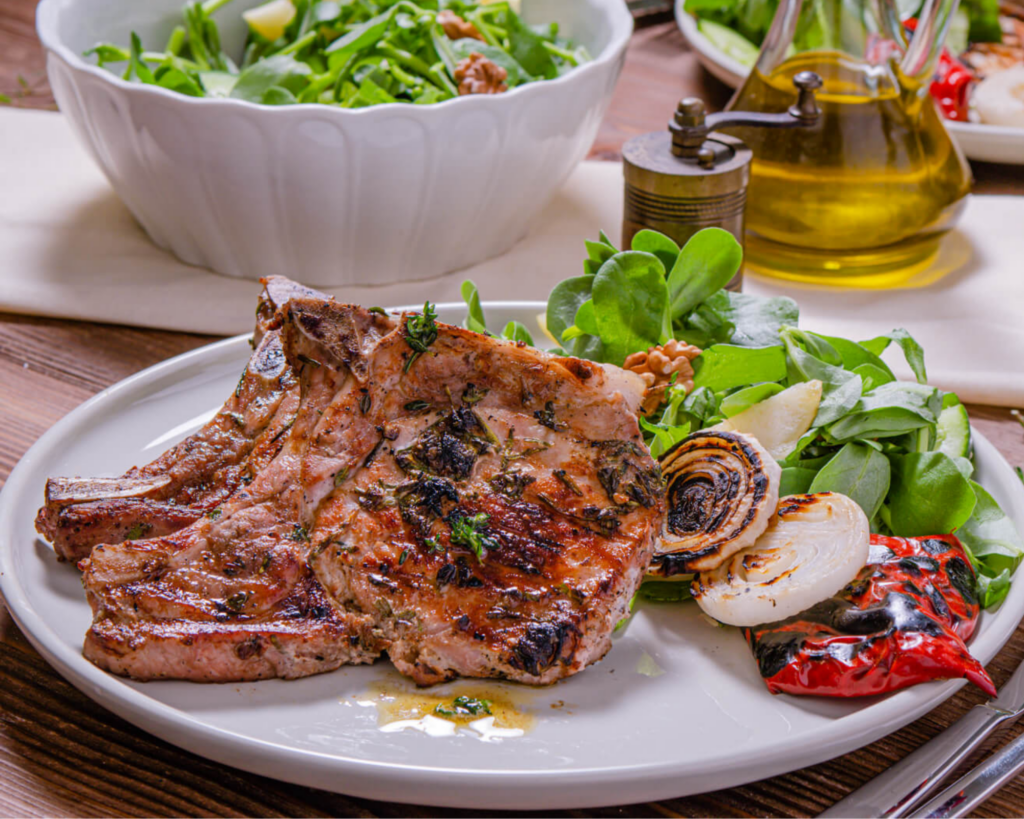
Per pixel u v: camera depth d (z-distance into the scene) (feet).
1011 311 2.65
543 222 2.90
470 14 2.96
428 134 2.51
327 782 1.87
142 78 2.76
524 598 1.98
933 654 1.92
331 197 2.56
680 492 2.14
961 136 3.06
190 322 2.59
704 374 2.26
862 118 2.61
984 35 3.67
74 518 2.05
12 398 2.44
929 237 2.73
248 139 2.49
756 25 3.61
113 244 2.80
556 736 1.93
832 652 1.95
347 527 2.02
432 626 1.98
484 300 2.66
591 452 2.06
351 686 1.98
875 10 2.61
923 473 2.13
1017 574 2.06
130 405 2.30
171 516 2.06
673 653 2.02
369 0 2.94
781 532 2.06
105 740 1.96
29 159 3.08
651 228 2.50
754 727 1.94
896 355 2.53
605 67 2.65
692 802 1.93
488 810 1.91
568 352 2.30
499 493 2.03
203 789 1.93
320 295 2.26
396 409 2.06
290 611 1.99
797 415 2.19
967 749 1.94
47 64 2.63
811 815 1.92
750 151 2.53
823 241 2.68
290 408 2.13
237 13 3.10
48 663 2.01
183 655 1.96
